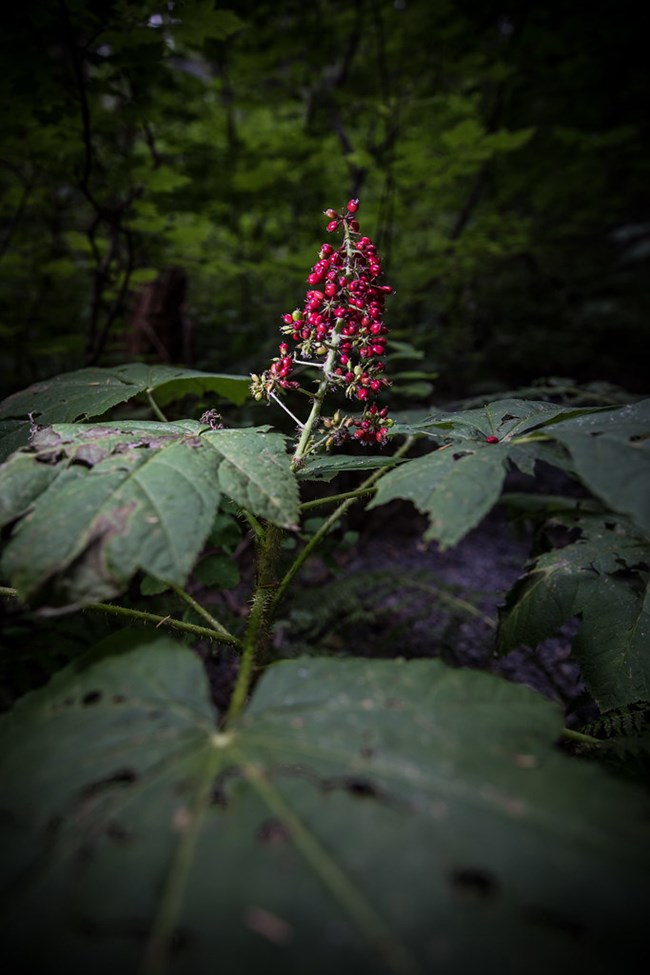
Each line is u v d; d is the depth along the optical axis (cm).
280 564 69
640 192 284
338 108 178
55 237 146
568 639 90
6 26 78
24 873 25
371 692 33
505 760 30
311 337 44
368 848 25
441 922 23
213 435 43
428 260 164
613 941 23
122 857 26
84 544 34
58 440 42
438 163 132
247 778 29
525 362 175
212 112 193
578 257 278
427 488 37
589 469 34
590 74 205
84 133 82
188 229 107
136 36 78
